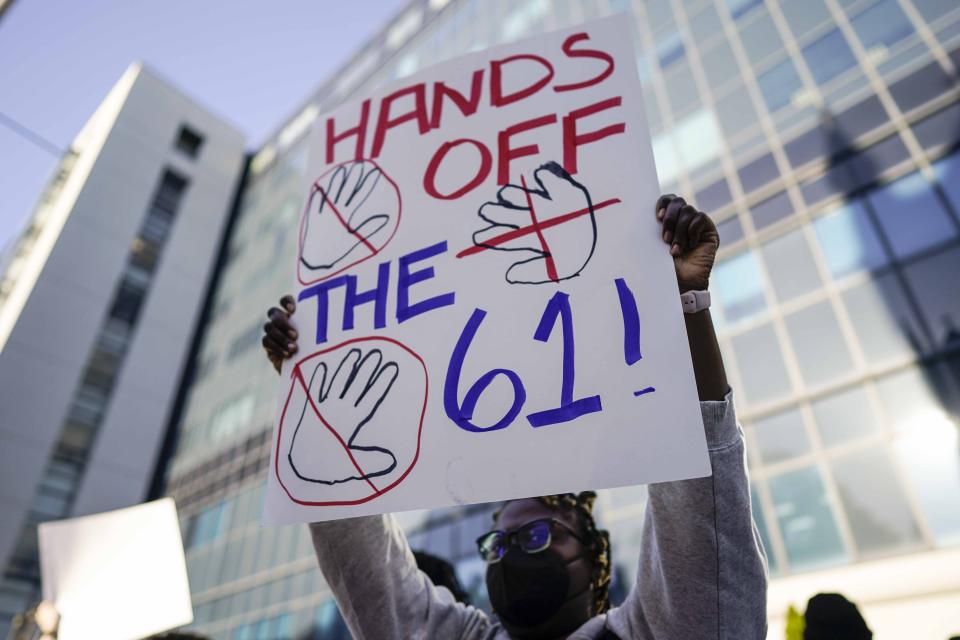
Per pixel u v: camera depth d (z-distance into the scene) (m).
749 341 9.30
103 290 23.61
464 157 1.66
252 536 15.55
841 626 2.18
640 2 15.90
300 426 1.44
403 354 1.42
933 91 9.25
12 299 23.42
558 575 1.50
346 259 1.64
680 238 1.28
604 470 1.13
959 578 6.20
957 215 8.19
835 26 11.21
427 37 24.27
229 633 13.99
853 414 7.84
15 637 2.39
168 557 2.50
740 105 11.87
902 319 8.00
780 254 9.68
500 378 1.29
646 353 1.21
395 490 1.27
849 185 9.43
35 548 18.55
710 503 1.15
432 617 1.61
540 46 1.74
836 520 7.32
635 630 1.32
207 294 26.81
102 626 2.35
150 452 21.98
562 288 1.34
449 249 1.52
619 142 1.49
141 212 26.34
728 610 1.15
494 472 1.20
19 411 19.92
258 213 27.89
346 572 1.51
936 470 6.95
